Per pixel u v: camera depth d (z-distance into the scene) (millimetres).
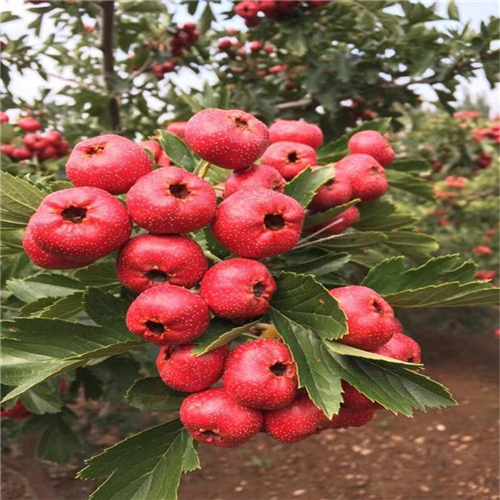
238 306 142
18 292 210
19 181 150
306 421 151
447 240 760
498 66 409
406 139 695
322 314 144
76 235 137
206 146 156
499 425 755
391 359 136
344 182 192
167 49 509
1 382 148
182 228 142
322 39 437
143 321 140
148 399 165
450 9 407
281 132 205
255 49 536
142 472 158
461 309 894
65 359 148
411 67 422
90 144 148
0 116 387
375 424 785
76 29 529
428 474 667
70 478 627
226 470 684
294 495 632
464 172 815
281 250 149
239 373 143
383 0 401
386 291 171
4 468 649
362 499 622
